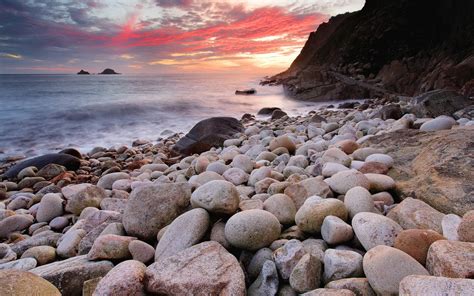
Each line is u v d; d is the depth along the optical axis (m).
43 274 2.32
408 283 1.53
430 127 5.45
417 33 31.53
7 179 7.84
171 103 22.92
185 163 6.61
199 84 61.97
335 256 2.04
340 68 37.34
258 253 2.33
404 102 16.80
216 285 1.91
